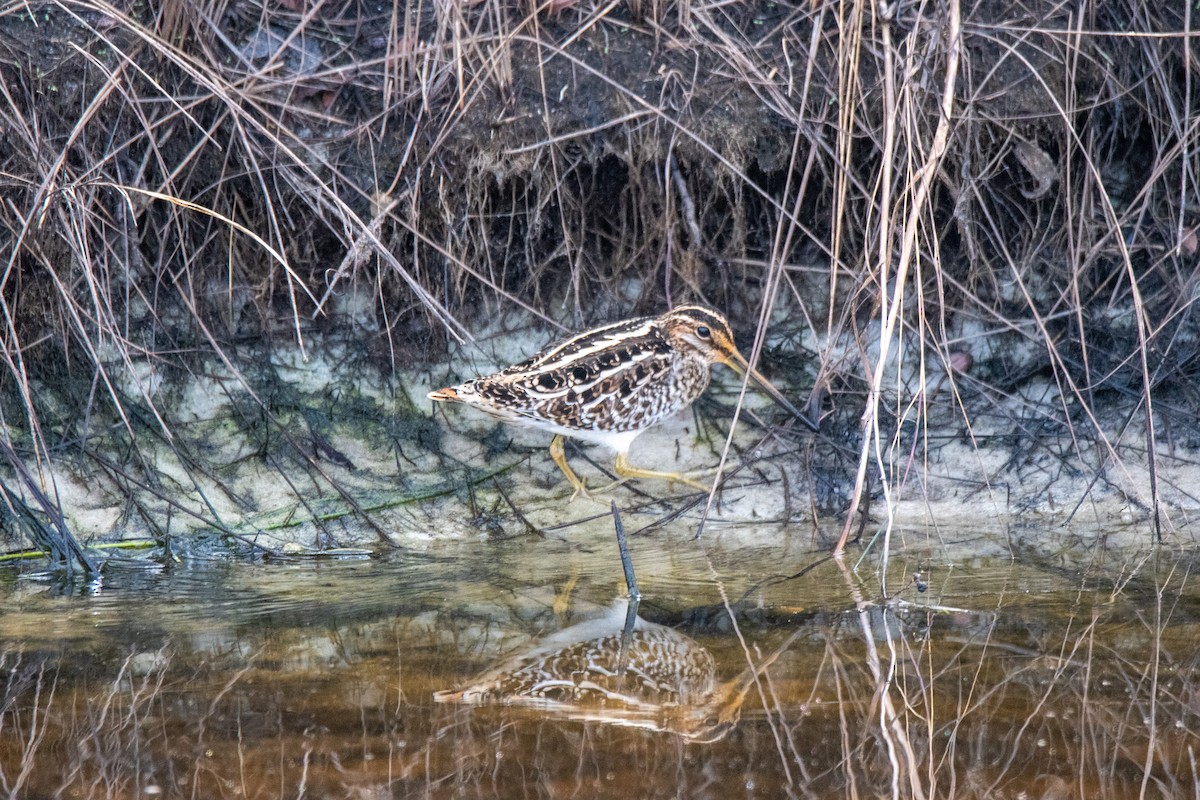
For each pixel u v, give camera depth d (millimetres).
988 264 10258
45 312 9672
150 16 9648
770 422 10609
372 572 9133
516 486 10250
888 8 9352
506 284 10445
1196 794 6008
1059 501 10086
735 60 9797
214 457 10031
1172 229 10438
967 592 8547
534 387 9375
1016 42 9602
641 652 7676
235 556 9477
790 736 6645
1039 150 9977
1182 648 7598
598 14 9867
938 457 10375
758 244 10516
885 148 8508
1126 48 10055
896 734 6617
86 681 7223
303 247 10031
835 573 8969
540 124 9695
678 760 6363
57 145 9352
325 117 9688
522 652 7711
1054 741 6523
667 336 9898
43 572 9062
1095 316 10680
